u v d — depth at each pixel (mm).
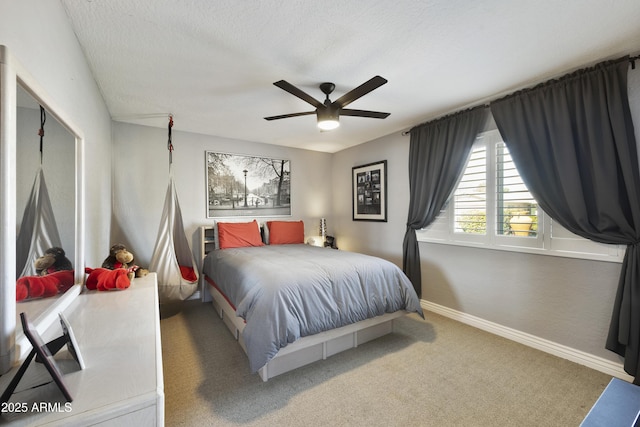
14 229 829
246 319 1920
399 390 1832
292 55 1967
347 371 2047
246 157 4293
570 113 2150
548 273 2365
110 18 1565
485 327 2787
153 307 1443
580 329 2186
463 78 2311
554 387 1872
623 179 1945
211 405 1688
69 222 1426
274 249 3535
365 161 4410
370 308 2293
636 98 1921
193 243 3877
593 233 2047
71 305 1451
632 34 1723
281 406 1682
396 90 2545
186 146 3824
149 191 3564
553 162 2275
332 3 1470
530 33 1721
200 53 1936
